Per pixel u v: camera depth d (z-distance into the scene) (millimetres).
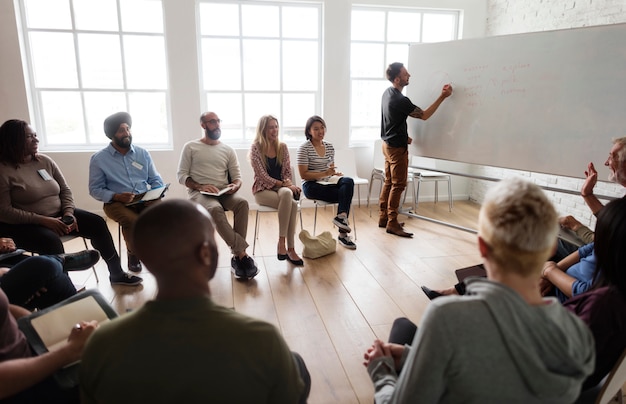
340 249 3391
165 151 4297
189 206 761
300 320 2264
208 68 4359
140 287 2664
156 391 674
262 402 729
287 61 4500
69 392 1103
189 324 696
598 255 1094
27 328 1145
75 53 4062
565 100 2756
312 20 4445
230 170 3205
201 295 740
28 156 2473
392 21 4613
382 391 1031
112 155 2822
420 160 4770
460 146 3506
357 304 2451
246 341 706
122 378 681
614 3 3064
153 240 707
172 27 4055
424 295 2578
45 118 4164
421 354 760
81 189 4211
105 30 4070
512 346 708
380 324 2234
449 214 4469
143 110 4332
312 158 3488
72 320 1208
